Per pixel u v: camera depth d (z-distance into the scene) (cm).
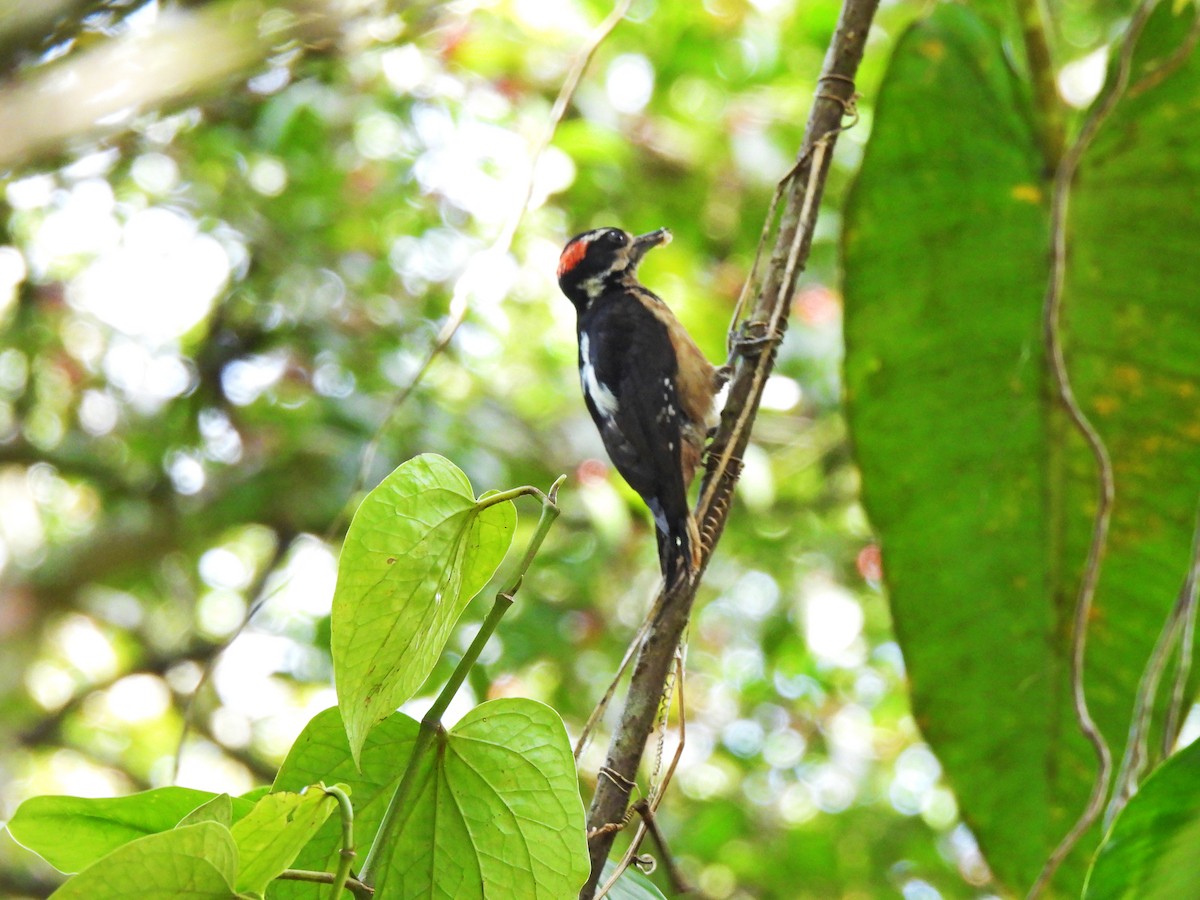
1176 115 648
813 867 1580
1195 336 650
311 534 1424
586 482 1359
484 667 1263
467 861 429
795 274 583
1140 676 632
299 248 1524
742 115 1519
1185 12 642
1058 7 1168
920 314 667
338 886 371
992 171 665
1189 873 394
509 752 426
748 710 1702
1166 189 654
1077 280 663
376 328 1538
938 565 660
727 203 1579
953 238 667
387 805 437
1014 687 647
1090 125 608
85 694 1822
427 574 423
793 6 1462
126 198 1445
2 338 1553
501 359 1627
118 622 1933
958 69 665
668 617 525
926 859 1602
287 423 1480
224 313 1534
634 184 1548
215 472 1589
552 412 1612
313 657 1555
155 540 1650
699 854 1534
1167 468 649
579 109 1505
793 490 1547
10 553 1903
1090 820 533
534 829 426
